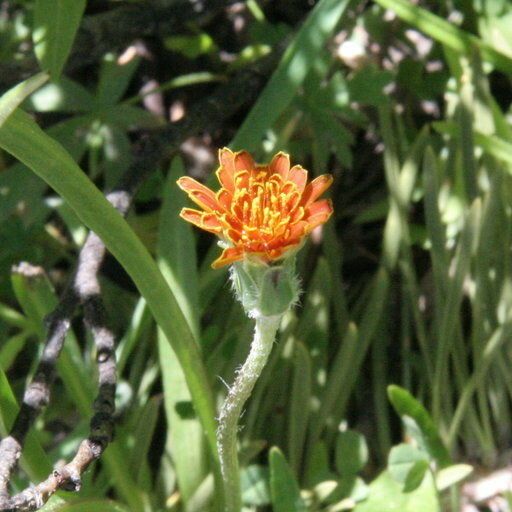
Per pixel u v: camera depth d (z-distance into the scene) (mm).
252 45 349
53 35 270
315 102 317
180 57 366
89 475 287
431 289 331
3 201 314
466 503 302
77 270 276
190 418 281
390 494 279
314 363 304
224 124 361
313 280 309
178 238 290
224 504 275
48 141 237
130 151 333
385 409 309
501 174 296
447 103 345
